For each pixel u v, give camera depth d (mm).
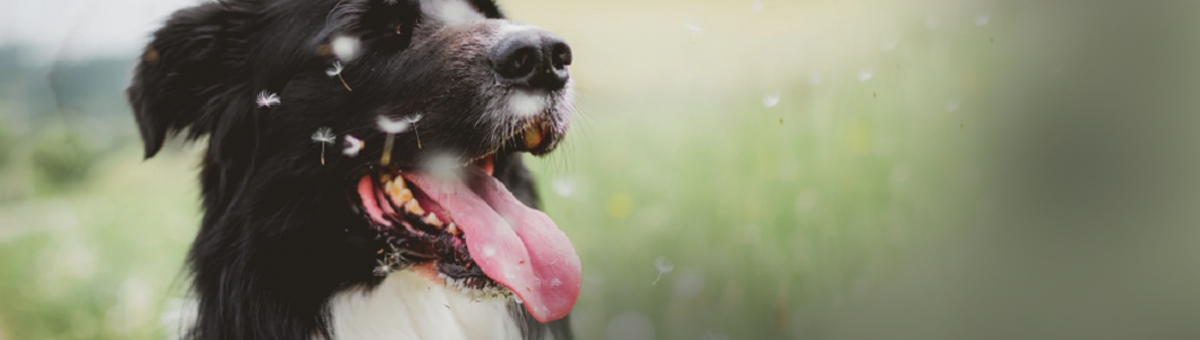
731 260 1149
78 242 1384
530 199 987
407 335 921
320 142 887
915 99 1391
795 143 1323
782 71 1600
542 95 897
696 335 1070
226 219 899
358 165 893
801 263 1134
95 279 1229
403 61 899
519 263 866
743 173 1288
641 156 1461
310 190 890
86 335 1122
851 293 1108
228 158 910
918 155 1296
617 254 1187
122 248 1345
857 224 1185
